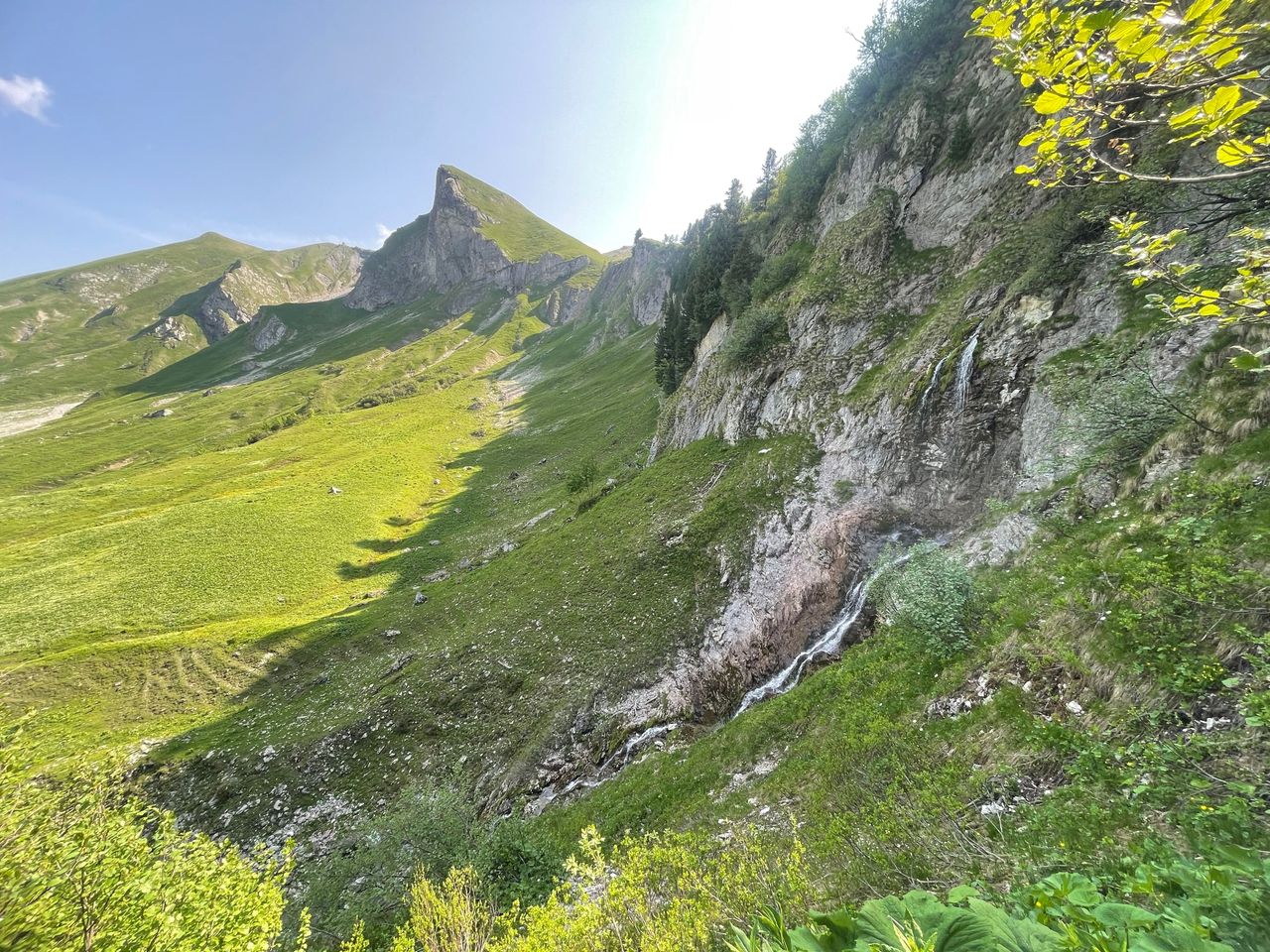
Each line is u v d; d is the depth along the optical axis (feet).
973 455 102.99
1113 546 40.24
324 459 373.20
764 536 123.44
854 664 60.64
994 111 142.51
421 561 216.13
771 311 178.19
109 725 130.00
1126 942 10.62
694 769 65.51
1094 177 17.42
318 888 68.49
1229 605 27.84
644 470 193.36
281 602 196.44
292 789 101.45
